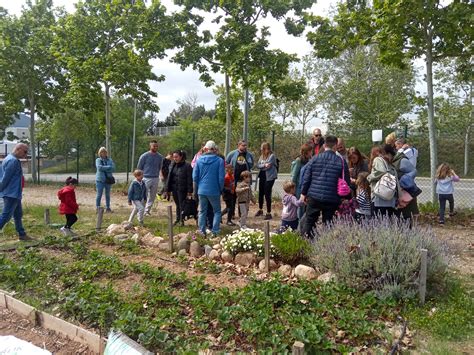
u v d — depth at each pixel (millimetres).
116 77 16203
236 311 4414
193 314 4578
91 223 10195
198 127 34531
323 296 4910
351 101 30578
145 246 7816
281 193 16391
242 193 9117
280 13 12141
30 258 6711
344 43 11891
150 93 18125
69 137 45094
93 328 4434
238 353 3711
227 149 13961
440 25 10320
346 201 7227
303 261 6457
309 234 6836
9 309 5016
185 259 6750
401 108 30344
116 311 4527
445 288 5367
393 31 10461
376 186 6578
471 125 27062
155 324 4180
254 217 11023
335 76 32219
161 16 12969
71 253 7254
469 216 10586
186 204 9477
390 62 11508
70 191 8664
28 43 20797
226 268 6336
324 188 6582
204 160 8188
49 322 4469
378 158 6715
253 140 28078
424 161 25688
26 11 21578
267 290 4887
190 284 5402
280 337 3934
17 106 23328
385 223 5734
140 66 16719
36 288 5562
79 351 4004
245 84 12438
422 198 15703
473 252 7273
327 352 3758
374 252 5176
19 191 8172
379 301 4785
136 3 15242
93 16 16688
